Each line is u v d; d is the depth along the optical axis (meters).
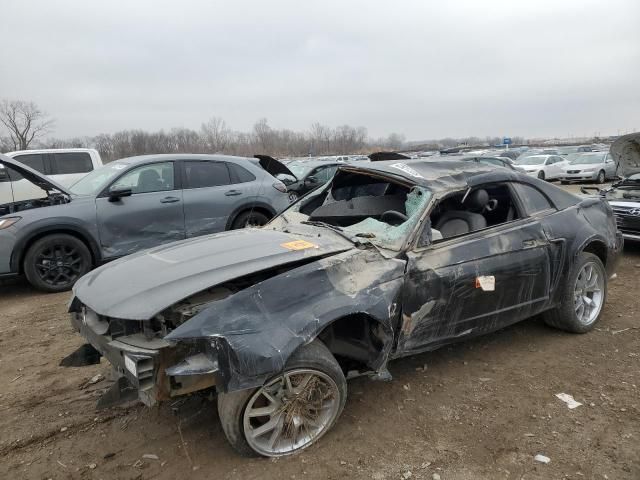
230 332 2.51
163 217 6.89
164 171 7.07
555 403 3.28
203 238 3.81
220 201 7.34
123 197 6.62
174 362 2.60
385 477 2.61
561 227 4.08
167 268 3.11
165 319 2.80
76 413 3.32
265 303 2.66
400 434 2.97
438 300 3.27
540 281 3.90
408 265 3.15
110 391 2.68
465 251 3.44
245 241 3.51
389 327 2.97
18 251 5.99
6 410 3.37
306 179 12.20
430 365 3.86
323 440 2.92
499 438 2.92
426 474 2.62
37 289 6.39
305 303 2.73
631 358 3.89
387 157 12.65
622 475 2.58
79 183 7.20
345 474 2.63
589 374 3.66
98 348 2.97
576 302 4.30
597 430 2.97
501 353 4.04
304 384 2.77
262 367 2.47
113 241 6.57
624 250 7.81
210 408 3.32
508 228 3.78
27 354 4.31
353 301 2.84
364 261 3.06
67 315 5.32
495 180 3.91
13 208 6.48
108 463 2.79
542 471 2.62
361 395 3.43
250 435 2.66
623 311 4.93
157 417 3.24
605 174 23.44
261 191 7.75
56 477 2.68
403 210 4.30
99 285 3.15
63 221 6.18
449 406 3.27
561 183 24.17
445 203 4.05
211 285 2.75
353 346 3.10
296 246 3.24
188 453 2.85
